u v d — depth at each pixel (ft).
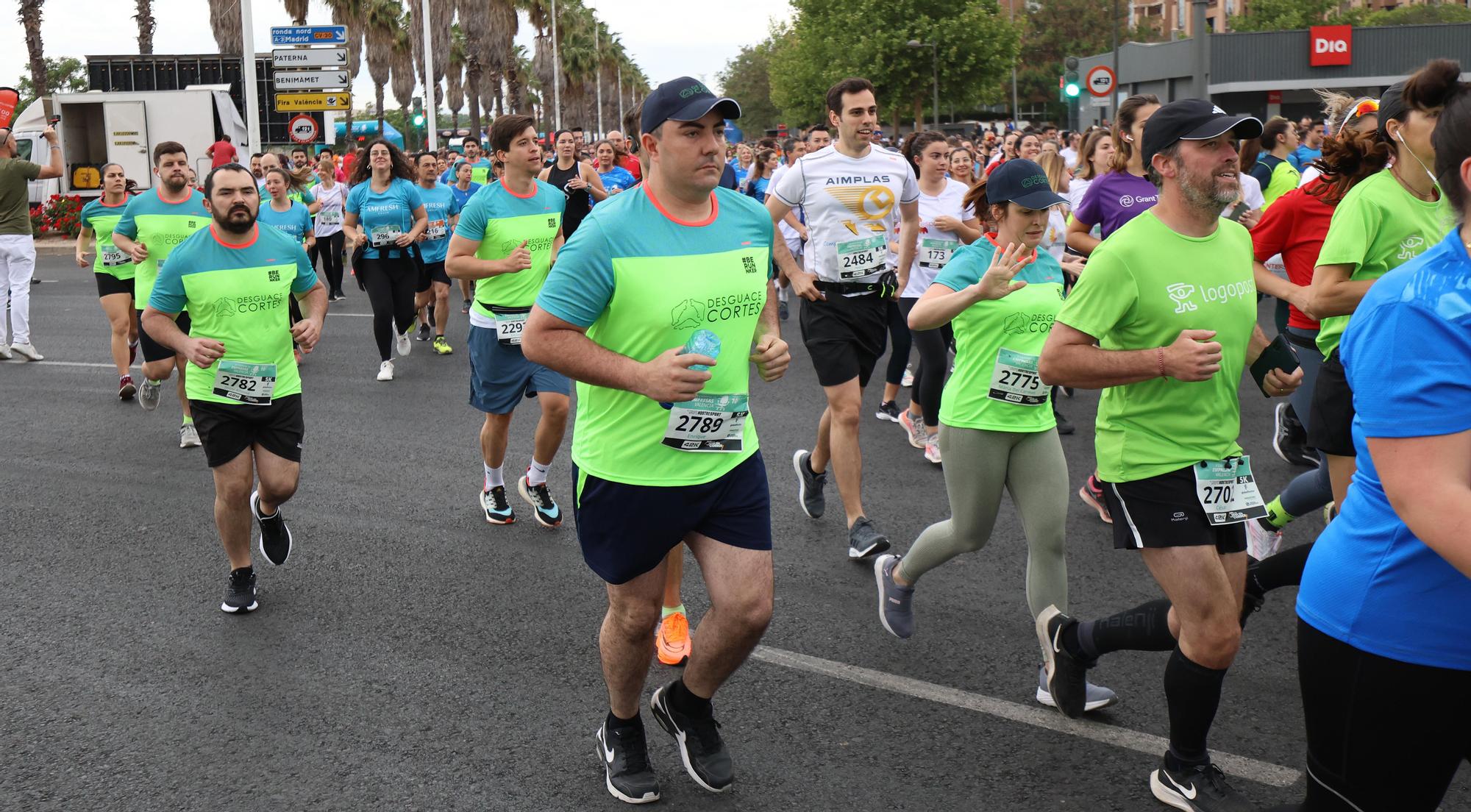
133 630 16.38
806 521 20.88
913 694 13.93
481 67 170.60
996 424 13.74
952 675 14.46
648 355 10.80
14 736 13.26
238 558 16.89
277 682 14.60
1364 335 7.15
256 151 77.41
